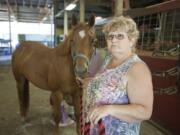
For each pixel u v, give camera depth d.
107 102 0.93
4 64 9.86
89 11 11.34
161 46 3.06
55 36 12.21
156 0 5.93
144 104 0.85
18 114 3.29
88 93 1.05
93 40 2.01
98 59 1.25
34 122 3.00
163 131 2.75
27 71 2.64
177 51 2.65
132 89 0.88
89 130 1.02
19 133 2.67
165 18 2.99
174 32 2.80
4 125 2.88
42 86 2.54
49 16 17.20
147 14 3.29
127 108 0.85
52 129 2.79
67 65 2.14
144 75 0.86
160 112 2.94
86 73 1.86
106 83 0.95
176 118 2.58
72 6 8.84
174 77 2.60
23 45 3.02
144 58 3.39
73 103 2.34
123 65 0.93
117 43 0.95
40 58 2.49
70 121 2.95
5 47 17.14
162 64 2.87
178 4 2.56
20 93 3.00
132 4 6.77
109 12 11.47
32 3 12.64
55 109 2.31
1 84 5.41
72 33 2.06
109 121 0.94
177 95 2.54
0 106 3.64
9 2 12.33
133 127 0.93
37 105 3.71
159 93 2.94
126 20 0.94
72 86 2.21
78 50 1.92
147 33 3.47
